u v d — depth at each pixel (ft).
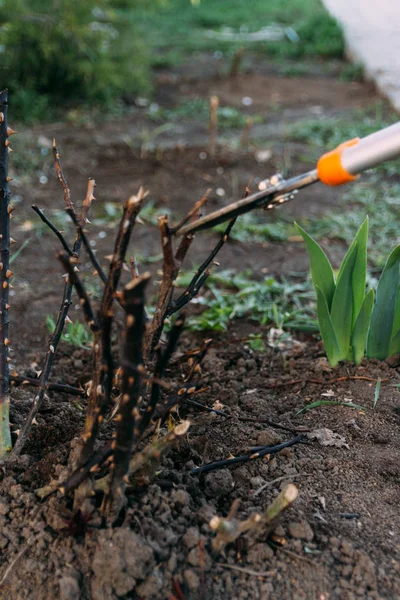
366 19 31.42
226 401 7.32
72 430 6.49
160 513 5.21
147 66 25.72
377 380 7.45
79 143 18.10
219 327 9.23
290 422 6.91
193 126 20.02
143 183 15.43
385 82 23.25
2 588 4.98
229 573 4.97
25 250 12.16
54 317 9.89
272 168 16.25
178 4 40.37
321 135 18.58
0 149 5.72
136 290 3.98
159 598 4.76
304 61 29.12
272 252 12.16
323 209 14.05
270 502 5.64
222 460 6.02
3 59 21.50
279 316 9.52
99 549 4.84
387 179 15.44
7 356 5.95
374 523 5.58
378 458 6.34
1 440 5.92
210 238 12.76
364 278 7.34
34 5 21.98
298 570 5.05
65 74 22.27
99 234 12.93
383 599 4.89
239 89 24.54
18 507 5.38
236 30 34.86
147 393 6.65
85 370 8.42
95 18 24.11
